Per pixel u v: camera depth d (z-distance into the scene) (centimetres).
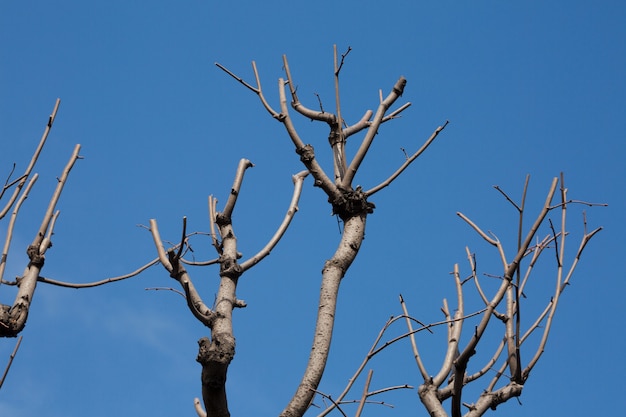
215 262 755
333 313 668
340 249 700
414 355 657
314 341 654
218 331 653
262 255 745
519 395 650
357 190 725
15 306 770
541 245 711
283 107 756
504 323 681
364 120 782
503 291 632
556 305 684
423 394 636
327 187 725
